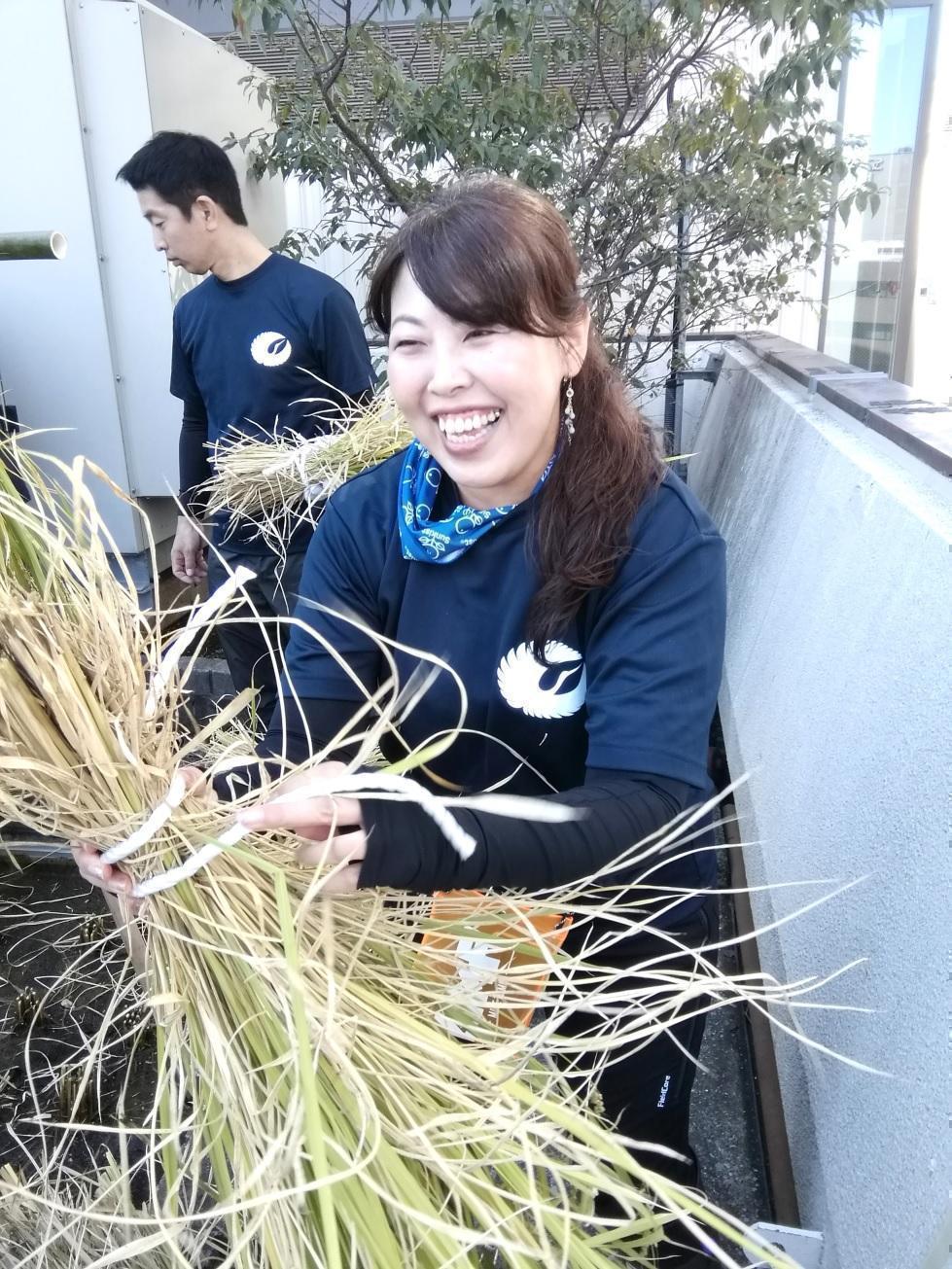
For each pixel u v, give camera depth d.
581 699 1.09
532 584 1.05
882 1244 0.95
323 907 0.87
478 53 3.19
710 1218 0.73
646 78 3.26
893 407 1.94
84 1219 1.04
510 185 0.99
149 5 2.96
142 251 3.11
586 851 0.86
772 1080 1.61
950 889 0.96
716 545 1.02
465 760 1.20
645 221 3.41
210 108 3.44
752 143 3.18
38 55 2.90
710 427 4.17
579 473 1.01
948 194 4.48
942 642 1.13
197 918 0.86
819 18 2.66
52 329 3.17
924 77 4.31
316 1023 0.80
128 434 3.29
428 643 1.14
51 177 3.02
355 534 1.17
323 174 3.33
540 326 0.94
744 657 2.39
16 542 0.97
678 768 0.95
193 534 2.74
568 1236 0.73
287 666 1.16
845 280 4.74
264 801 0.82
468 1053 0.82
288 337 2.36
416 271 0.93
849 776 1.34
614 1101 1.23
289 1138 0.74
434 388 0.96
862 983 1.14
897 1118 0.98
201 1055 0.89
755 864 1.88
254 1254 0.81
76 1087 1.70
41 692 0.88
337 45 3.34
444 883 0.82
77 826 0.89
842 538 1.74
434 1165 0.78
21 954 2.08
